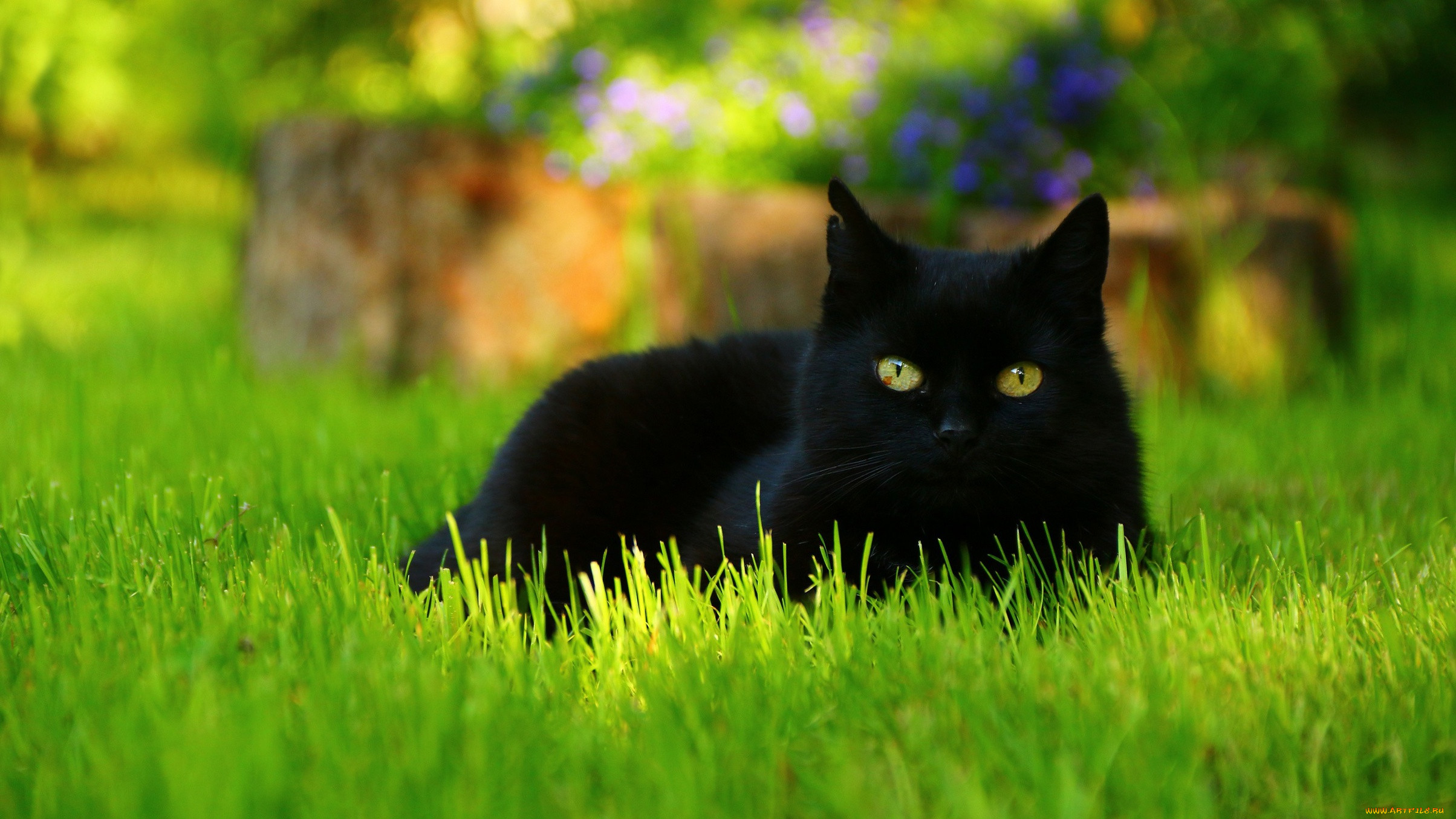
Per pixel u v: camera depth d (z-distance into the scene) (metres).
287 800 1.71
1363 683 2.14
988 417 2.56
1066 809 1.62
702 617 2.41
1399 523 3.40
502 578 2.98
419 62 9.68
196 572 2.68
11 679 2.14
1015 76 6.56
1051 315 2.63
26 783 1.79
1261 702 2.00
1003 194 6.36
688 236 5.89
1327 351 6.51
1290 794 1.79
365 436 4.53
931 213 5.89
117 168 12.76
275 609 2.38
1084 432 2.63
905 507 2.65
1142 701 1.95
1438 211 11.73
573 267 5.99
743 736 1.93
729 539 2.74
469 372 5.95
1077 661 2.15
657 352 3.23
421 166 5.86
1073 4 7.36
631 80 6.46
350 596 2.45
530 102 6.75
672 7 7.56
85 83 10.35
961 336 2.57
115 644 2.21
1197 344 6.04
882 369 2.63
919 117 6.39
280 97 10.45
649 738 1.95
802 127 6.47
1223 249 6.09
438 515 3.48
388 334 5.92
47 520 3.01
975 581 2.49
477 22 9.62
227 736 1.78
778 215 5.88
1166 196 6.60
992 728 1.94
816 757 1.91
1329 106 8.71
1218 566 2.77
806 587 2.64
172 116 11.13
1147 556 2.81
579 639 2.41
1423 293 7.78
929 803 1.81
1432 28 10.62
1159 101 6.79
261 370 6.22
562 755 1.90
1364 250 7.80
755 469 2.91
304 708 1.99
